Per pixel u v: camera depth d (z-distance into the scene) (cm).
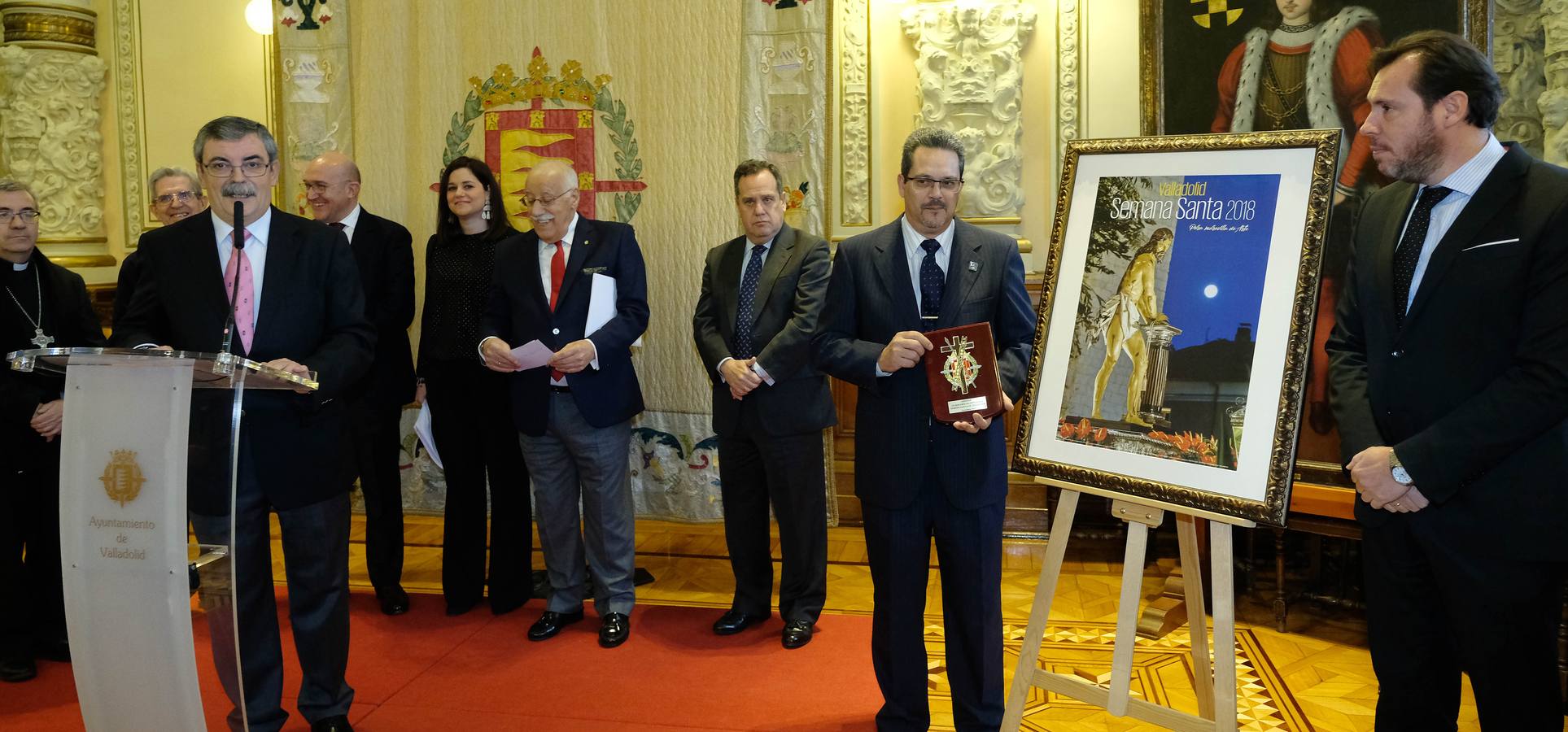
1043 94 460
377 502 384
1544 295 188
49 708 304
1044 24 457
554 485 359
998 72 458
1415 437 197
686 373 488
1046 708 298
